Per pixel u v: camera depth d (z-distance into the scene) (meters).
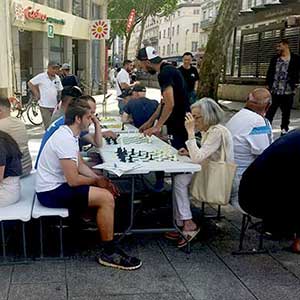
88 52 22.23
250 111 3.85
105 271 3.16
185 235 3.58
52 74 8.18
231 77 19.19
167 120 4.37
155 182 5.33
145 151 4.04
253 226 4.05
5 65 13.13
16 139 3.92
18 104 11.20
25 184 3.86
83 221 3.94
